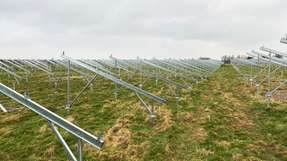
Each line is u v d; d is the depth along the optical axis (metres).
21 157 13.10
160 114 18.83
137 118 18.03
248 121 17.78
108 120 18.05
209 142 14.02
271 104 21.30
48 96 26.17
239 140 14.26
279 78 38.25
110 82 34.56
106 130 16.03
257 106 21.30
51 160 12.62
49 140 14.70
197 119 18.08
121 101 23.19
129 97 24.77
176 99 24.23
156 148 13.34
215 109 20.66
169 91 28.19
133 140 14.31
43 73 44.84
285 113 18.88
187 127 16.45
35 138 15.16
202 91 29.27
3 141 14.98
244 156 12.29
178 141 14.31
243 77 41.44
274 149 13.32
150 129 16.02
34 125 17.20
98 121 17.97
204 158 12.25
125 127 16.33
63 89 29.78
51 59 47.34
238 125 16.84
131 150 13.23
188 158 12.34
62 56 19.86
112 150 13.36
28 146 14.12
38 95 26.81
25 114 19.70
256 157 12.22
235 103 23.05
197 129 16.06
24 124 17.55
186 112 19.58
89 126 16.89
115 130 15.99
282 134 15.02
